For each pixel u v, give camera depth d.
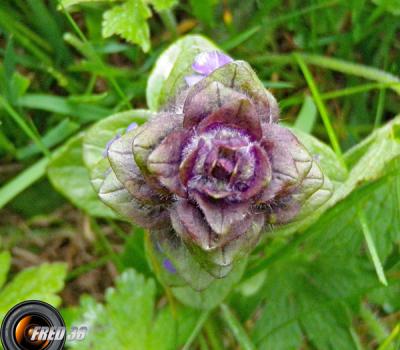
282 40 0.16
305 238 0.12
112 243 0.15
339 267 0.14
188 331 0.13
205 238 0.08
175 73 0.11
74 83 0.15
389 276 0.13
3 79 0.14
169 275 0.11
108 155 0.09
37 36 0.15
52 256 0.15
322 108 0.13
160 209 0.10
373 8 0.15
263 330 0.14
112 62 0.16
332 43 0.16
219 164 0.08
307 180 0.09
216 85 0.08
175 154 0.08
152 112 0.12
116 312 0.12
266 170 0.08
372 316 0.14
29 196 0.15
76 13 0.15
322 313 0.13
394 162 0.12
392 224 0.13
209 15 0.15
